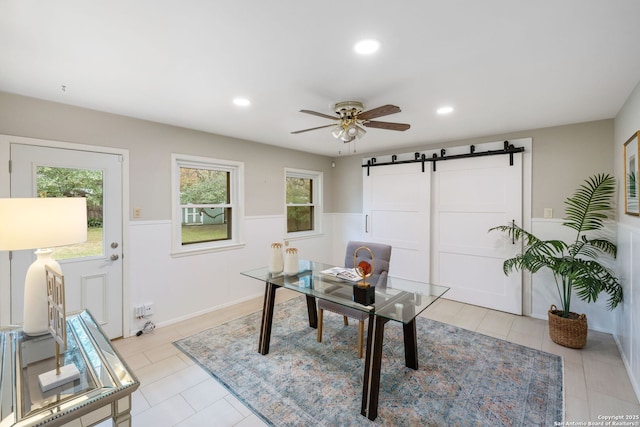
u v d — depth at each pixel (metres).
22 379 1.20
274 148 4.38
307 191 5.15
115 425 1.16
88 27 1.46
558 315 2.89
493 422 1.79
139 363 2.46
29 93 2.30
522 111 2.76
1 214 1.35
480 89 2.23
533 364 2.44
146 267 3.06
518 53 1.71
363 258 3.00
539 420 1.81
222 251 3.74
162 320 3.19
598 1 1.25
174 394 2.07
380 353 1.86
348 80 2.08
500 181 3.66
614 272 2.90
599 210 2.93
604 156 3.01
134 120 2.95
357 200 5.12
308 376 2.28
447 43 1.60
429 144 4.24
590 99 2.43
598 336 2.95
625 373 2.30
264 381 2.21
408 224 4.47
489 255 3.76
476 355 2.59
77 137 2.61
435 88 2.22
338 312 2.66
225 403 1.98
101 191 2.76
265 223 4.26
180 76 2.02
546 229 3.36
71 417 1.05
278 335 2.98
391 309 1.94
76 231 1.56
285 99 2.44
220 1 1.26
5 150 2.27
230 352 2.64
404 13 1.35
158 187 3.14
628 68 1.88
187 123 3.16
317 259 5.15
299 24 1.43
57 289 1.31
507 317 3.48
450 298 4.10
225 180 3.90
